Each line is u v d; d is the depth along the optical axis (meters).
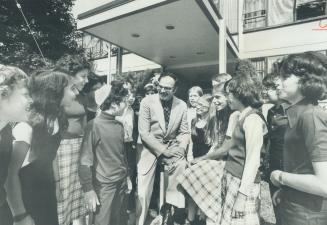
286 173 1.85
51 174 2.49
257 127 2.30
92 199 2.88
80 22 7.46
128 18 6.58
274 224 3.67
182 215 3.69
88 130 2.93
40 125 2.36
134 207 4.01
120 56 10.27
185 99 11.02
